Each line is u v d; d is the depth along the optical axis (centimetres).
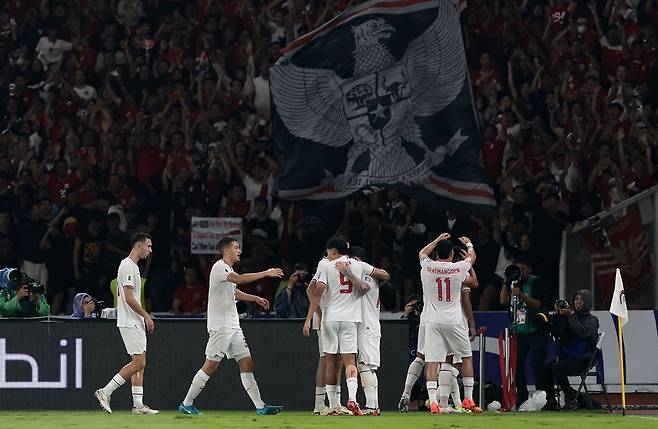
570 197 8925
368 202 8869
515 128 9550
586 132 9481
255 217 8788
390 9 7825
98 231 8750
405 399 6431
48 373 6369
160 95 10038
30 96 10194
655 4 10338
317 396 6009
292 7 10444
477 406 6694
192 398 5897
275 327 6525
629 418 5747
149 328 5841
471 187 7769
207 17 10469
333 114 7869
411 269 8406
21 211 8994
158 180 9106
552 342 7350
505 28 10238
